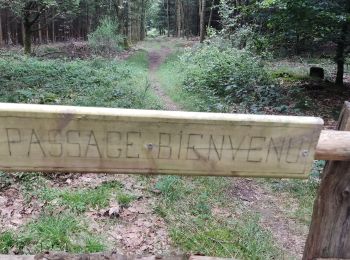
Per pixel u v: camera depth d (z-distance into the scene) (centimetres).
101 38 2755
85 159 157
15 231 378
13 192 465
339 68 1381
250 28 1767
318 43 1312
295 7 1048
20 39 3481
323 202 182
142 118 153
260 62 1554
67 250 359
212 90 1280
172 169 162
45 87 1171
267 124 159
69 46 3275
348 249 185
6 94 996
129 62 2492
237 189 549
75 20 4403
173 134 157
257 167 165
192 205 474
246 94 1186
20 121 149
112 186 507
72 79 1357
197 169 163
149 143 158
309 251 191
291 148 163
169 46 4041
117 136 155
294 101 1123
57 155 155
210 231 414
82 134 154
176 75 1777
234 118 157
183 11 5262
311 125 160
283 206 511
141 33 5188
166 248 380
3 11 3275
